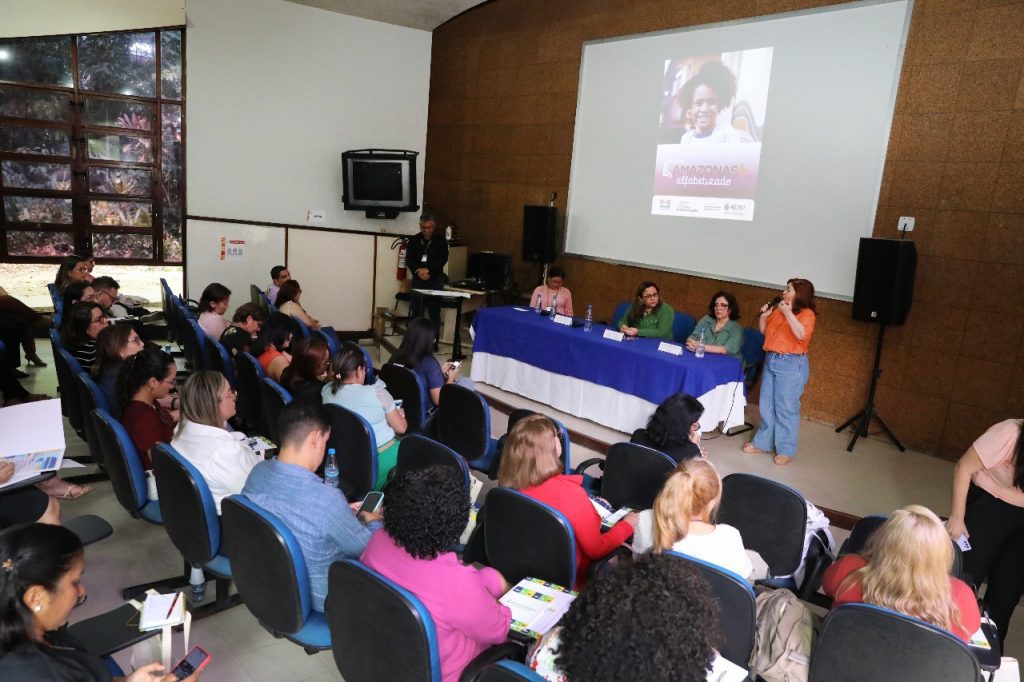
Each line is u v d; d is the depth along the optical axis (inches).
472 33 333.7
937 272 192.9
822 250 215.0
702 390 168.9
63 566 52.6
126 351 133.0
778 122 221.8
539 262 284.4
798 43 214.8
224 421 99.0
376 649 62.1
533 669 60.5
